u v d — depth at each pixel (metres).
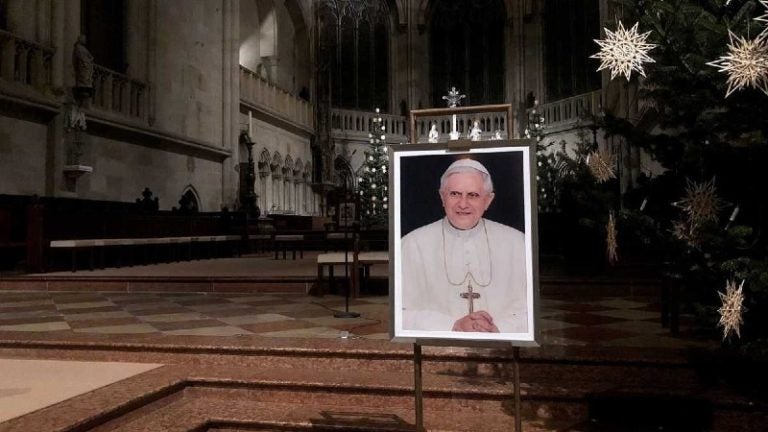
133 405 3.73
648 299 7.98
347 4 30.64
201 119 19.95
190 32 19.36
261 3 25.88
